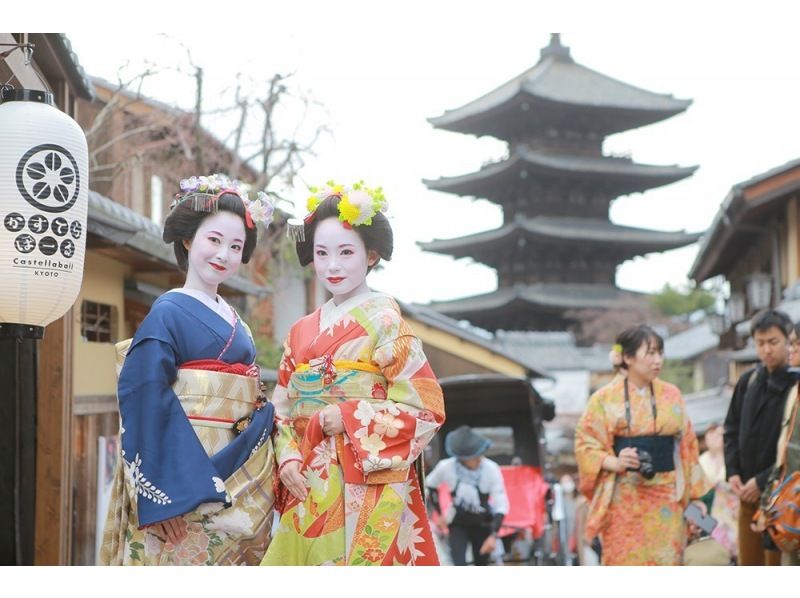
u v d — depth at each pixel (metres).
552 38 51.59
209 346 4.38
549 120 49.75
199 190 4.57
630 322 47.47
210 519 4.29
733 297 20.83
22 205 4.61
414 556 4.46
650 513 6.56
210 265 4.49
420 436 4.39
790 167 16.08
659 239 49.56
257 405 4.48
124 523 4.30
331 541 4.32
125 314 11.93
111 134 15.52
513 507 9.32
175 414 4.22
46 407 7.27
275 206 4.75
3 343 5.01
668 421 6.59
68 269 4.75
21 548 5.04
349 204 4.43
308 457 4.39
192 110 15.56
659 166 49.38
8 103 4.72
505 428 11.28
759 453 6.71
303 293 22.81
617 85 50.03
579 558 12.23
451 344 24.86
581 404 35.97
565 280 51.47
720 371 39.75
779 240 18.08
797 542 5.83
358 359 4.40
